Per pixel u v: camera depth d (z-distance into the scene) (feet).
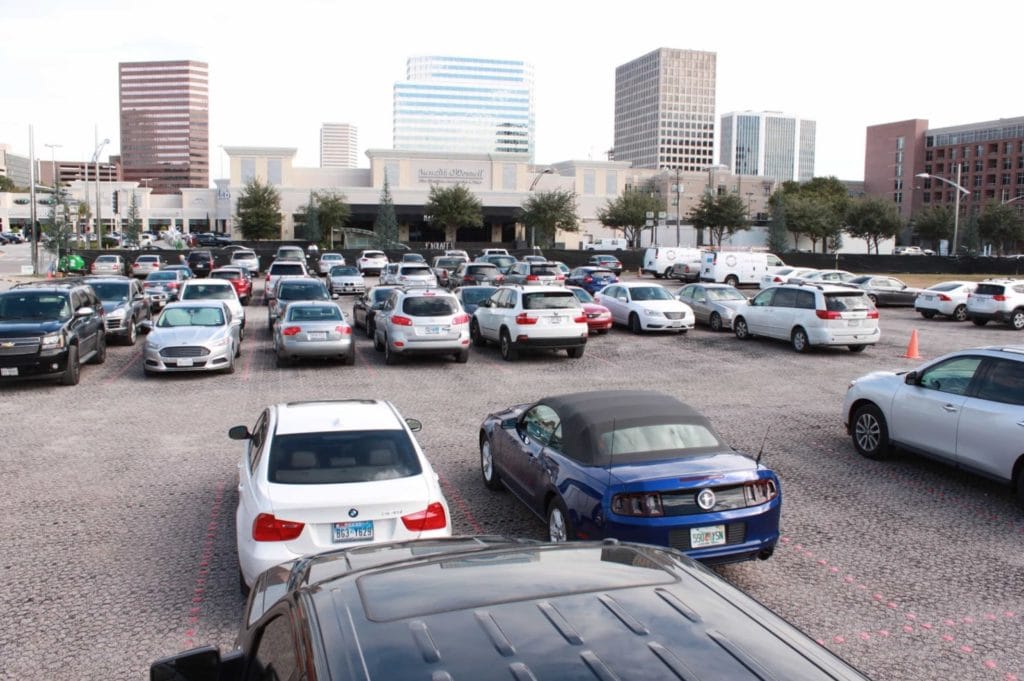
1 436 38.45
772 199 297.74
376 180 323.57
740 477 20.89
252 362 62.03
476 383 53.57
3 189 591.78
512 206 323.37
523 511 28.17
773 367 60.64
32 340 49.21
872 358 65.16
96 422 41.45
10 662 17.66
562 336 62.44
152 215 371.76
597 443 22.36
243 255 171.12
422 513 19.98
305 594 9.40
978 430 29.25
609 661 7.36
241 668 10.57
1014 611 20.43
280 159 323.57
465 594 8.79
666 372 58.34
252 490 20.36
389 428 22.45
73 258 165.68
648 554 10.50
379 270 181.78
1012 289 86.12
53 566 23.03
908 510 28.35
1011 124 493.36
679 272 166.81
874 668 17.57
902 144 552.82
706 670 7.34
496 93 652.48
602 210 333.21
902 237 460.14
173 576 22.34
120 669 17.39
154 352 53.57
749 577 22.54
